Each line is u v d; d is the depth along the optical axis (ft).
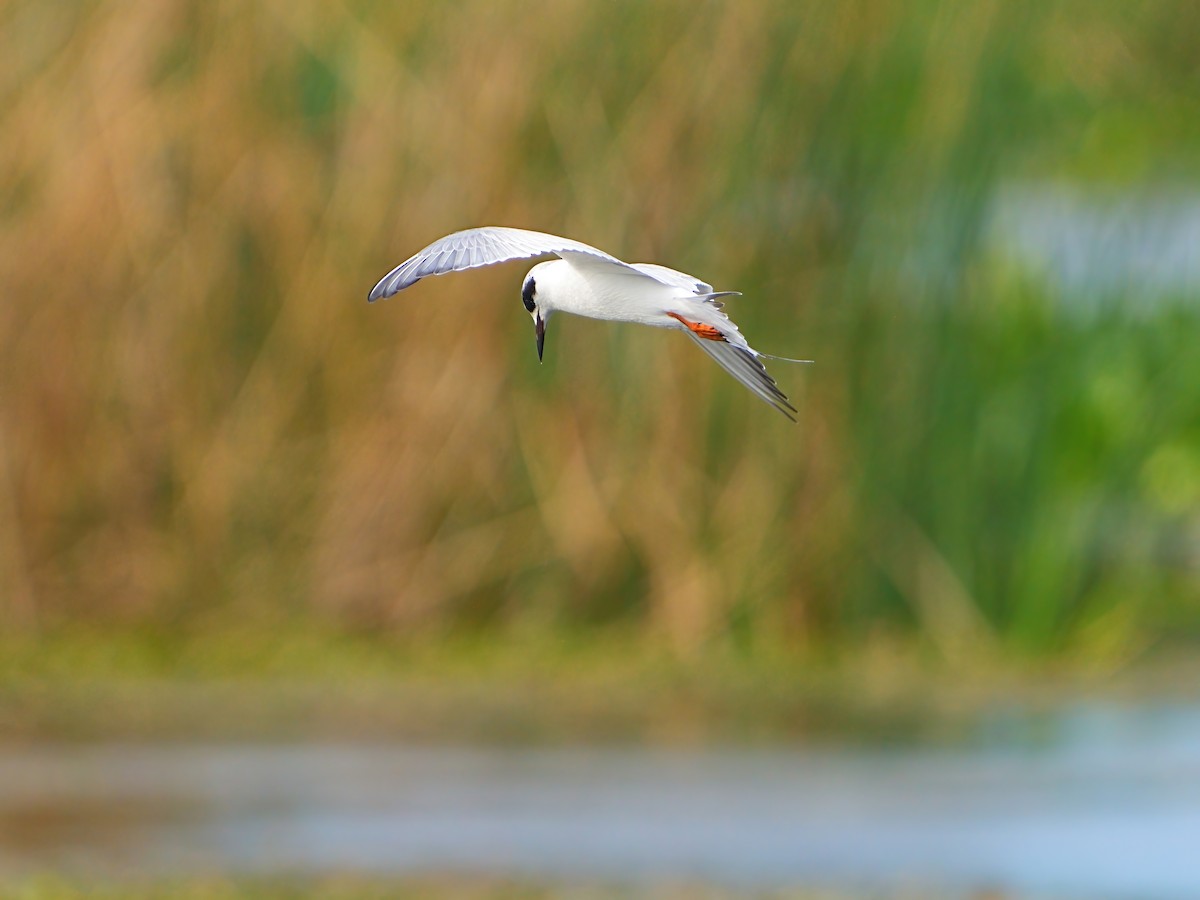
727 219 55.88
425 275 19.66
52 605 58.49
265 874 37.86
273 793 43.91
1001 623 58.54
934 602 58.13
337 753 47.52
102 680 53.88
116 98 57.93
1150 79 65.72
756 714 51.67
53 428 58.59
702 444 57.72
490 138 56.49
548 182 56.49
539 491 58.08
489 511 58.59
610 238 55.72
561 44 56.39
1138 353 59.57
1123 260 59.41
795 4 55.77
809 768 46.55
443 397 57.98
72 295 58.44
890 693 53.98
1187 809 43.01
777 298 56.34
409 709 51.65
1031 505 58.34
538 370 57.67
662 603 57.93
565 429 57.98
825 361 56.75
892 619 58.39
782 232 56.24
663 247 55.93
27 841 39.91
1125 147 62.85
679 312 22.90
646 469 57.72
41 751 47.29
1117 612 59.36
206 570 58.95
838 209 56.29
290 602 58.70
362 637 58.29
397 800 43.09
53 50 58.59
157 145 57.93
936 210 55.93
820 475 57.31
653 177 55.83
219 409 58.85
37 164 58.39
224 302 58.59
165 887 36.65
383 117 57.41
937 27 55.88
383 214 57.47
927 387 56.95
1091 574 60.18
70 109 58.34
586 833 41.01
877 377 56.90
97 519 59.06
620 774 45.70
